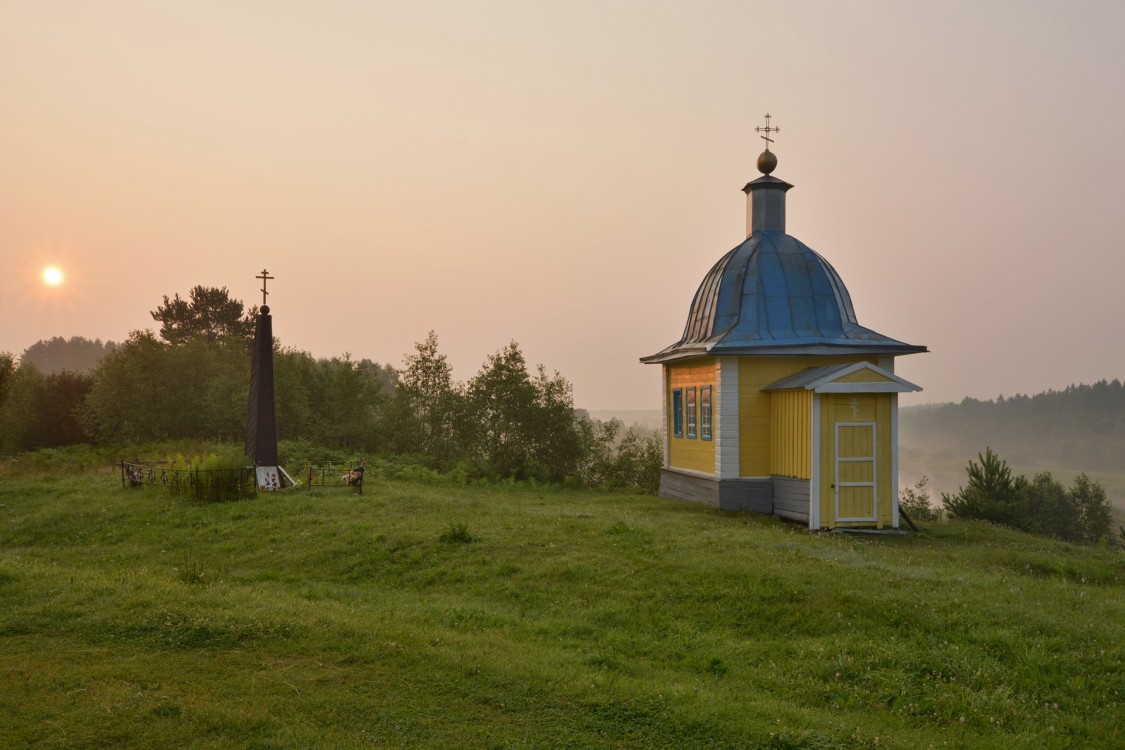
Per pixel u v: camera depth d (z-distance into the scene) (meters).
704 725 6.97
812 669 8.73
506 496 24.83
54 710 6.80
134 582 11.36
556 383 34.94
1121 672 8.60
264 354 22.66
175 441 37.34
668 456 26.58
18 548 16.27
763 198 25.17
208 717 6.73
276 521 16.86
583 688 7.65
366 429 37.47
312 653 8.32
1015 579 12.74
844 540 17.00
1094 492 74.62
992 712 7.83
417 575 13.00
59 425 46.47
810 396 19.30
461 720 6.92
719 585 11.40
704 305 24.44
